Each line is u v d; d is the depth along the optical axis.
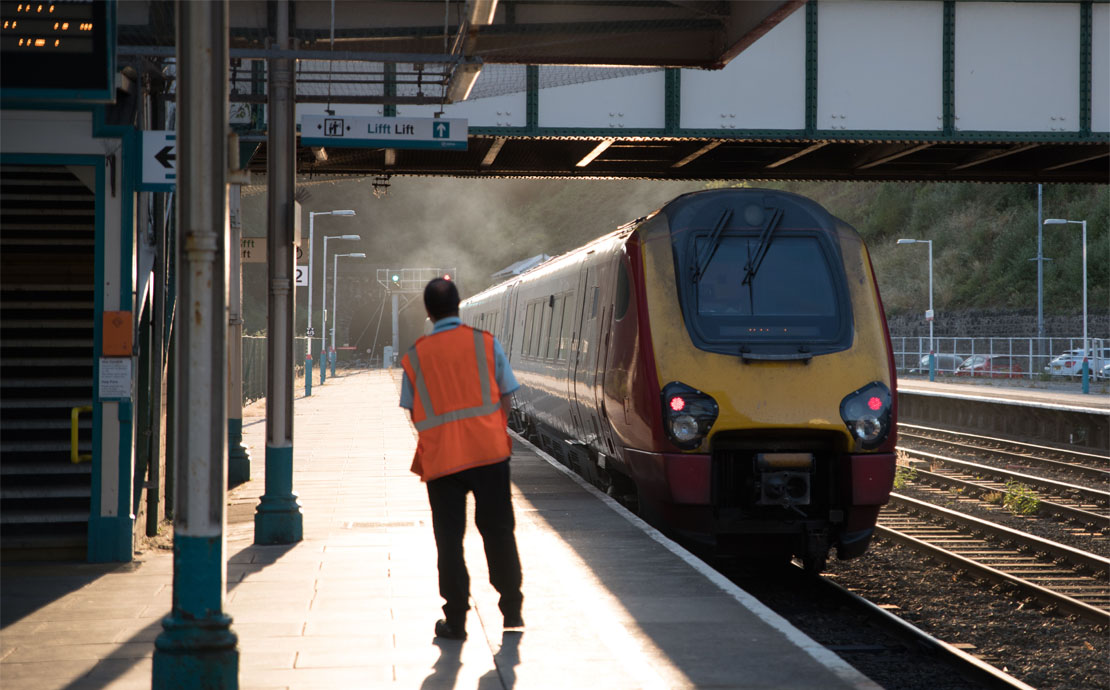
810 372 18.16
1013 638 16.17
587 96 29.34
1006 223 107.12
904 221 123.81
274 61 18.09
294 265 18.27
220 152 8.83
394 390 84.31
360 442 37.81
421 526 19.53
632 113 29.53
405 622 12.55
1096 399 56.59
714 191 20.06
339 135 20.53
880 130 30.30
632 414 19.22
